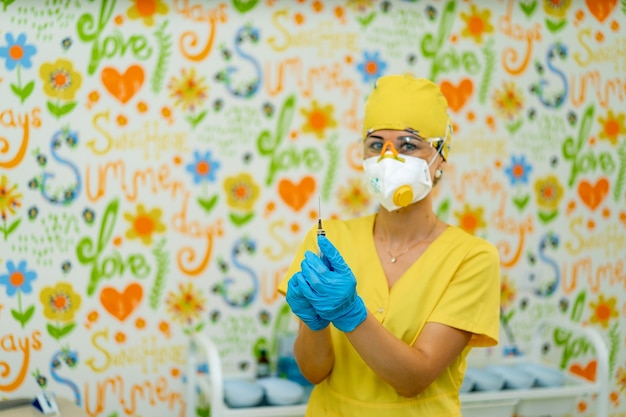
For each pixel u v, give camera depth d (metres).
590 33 2.76
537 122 2.71
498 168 2.68
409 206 1.59
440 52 2.61
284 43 2.49
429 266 1.55
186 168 2.43
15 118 2.32
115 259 2.39
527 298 2.73
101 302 2.39
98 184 2.38
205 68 2.44
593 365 2.80
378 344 1.36
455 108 2.63
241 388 2.20
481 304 1.52
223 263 2.48
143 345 2.43
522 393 2.35
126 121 2.38
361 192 2.57
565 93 2.74
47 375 2.37
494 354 2.69
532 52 2.70
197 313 2.46
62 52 2.34
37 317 2.35
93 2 2.35
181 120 2.42
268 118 2.49
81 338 2.38
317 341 1.51
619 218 2.81
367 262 1.60
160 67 2.40
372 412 1.52
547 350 2.76
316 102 2.52
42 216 2.35
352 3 2.54
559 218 2.76
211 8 2.44
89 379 2.39
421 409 1.52
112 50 2.37
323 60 2.52
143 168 2.40
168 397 2.45
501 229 2.69
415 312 1.52
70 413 2.02
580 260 2.79
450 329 1.48
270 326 2.53
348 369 1.55
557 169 2.75
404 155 1.56
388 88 1.60
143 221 2.41
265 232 2.50
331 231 1.69
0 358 2.33
